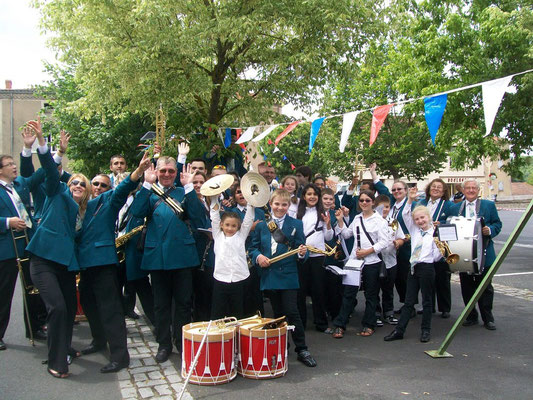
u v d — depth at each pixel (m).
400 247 6.88
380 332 6.11
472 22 13.00
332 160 26.00
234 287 4.95
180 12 9.19
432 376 4.58
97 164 20.81
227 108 10.87
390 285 6.58
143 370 4.72
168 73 9.25
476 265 5.92
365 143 24.12
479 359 5.05
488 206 6.48
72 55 10.17
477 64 12.16
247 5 9.11
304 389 4.26
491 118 4.71
